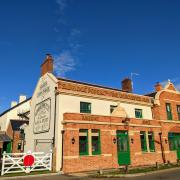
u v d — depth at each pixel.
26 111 35.25
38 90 24.14
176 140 26.06
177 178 13.50
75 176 15.22
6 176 14.88
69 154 17.39
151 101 26.03
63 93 19.69
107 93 22.55
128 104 23.92
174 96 27.97
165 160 23.58
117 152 20.22
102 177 14.49
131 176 14.89
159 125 24.56
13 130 31.39
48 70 22.86
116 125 20.81
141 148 22.22
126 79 29.70
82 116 18.98
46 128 20.59
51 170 17.56
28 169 16.47
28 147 24.27
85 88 21.16
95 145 19.23
